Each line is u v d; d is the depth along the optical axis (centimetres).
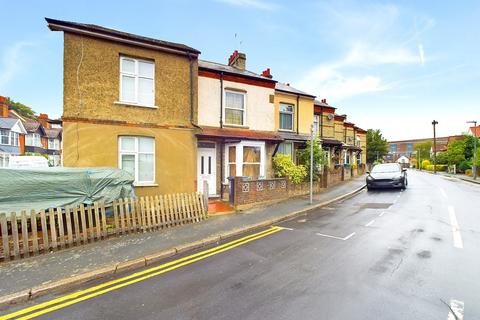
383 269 519
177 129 1118
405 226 820
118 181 818
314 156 1571
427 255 583
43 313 409
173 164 1106
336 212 1064
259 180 1166
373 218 938
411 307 391
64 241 657
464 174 3366
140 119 1041
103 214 733
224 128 1340
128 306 420
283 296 433
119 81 1008
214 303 420
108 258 598
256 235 785
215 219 938
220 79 1335
